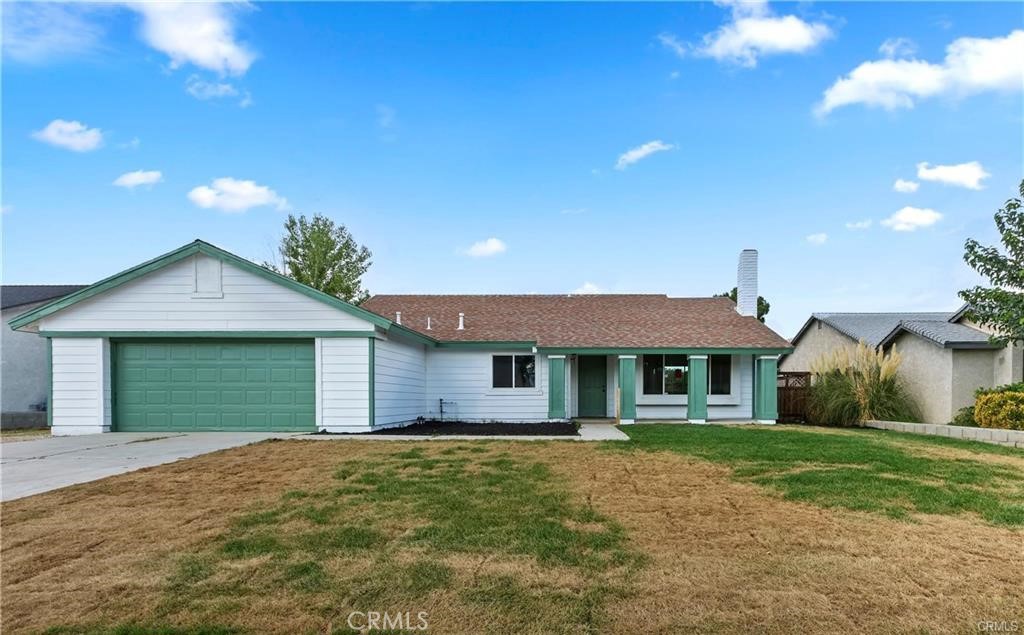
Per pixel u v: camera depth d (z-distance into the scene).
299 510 5.83
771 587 3.86
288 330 13.35
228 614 3.47
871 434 13.45
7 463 8.73
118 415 13.59
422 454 9.63
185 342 13.62
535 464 8.62
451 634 3.24
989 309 13.23
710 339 17.45
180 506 6.03
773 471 7.95
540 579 4.00
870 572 4.12
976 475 7.69
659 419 17.83
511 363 17.88
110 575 4.09
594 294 22.52
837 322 22.78
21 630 3.27
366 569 4.18
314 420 13.34
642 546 4.70
